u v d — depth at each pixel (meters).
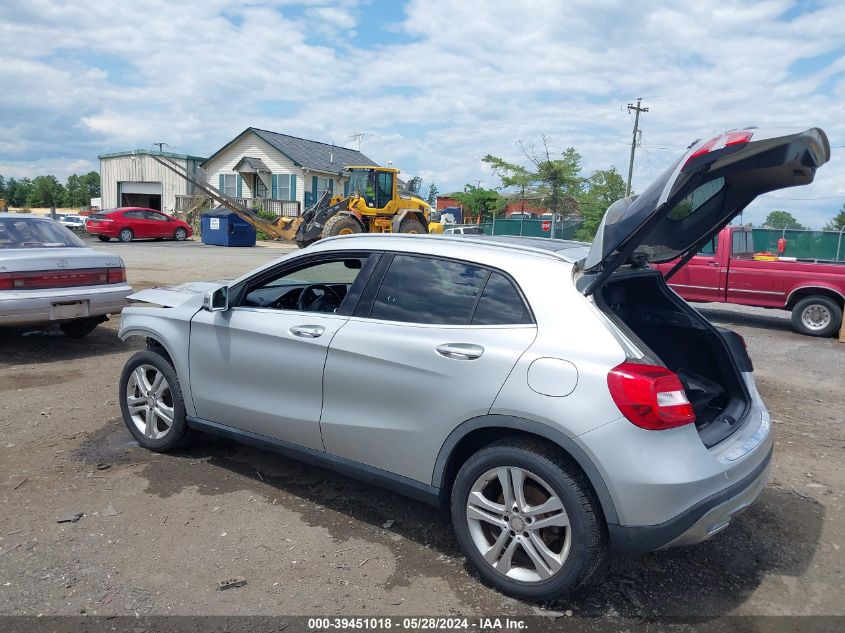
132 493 4.25
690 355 3.98
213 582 3.32
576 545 3.04
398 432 3.57
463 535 3.39
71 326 8.60
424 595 3.27
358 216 22.20
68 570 3.38
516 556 3.34
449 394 3.36
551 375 3.08
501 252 3.57
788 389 7.55
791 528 4.09
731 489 3.08
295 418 4.00
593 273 3.31
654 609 3.22
